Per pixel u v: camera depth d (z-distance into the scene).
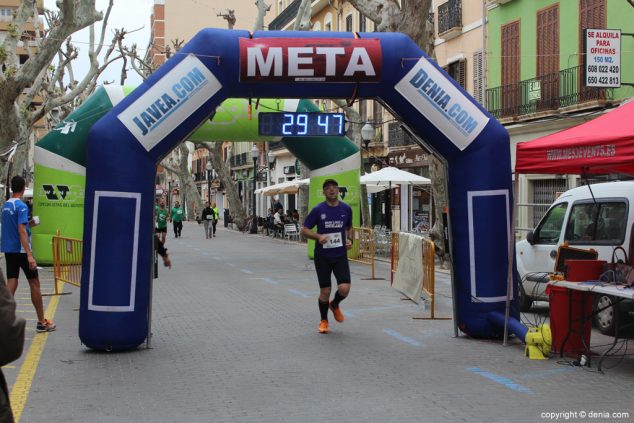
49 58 22.19
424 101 8.98
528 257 12.35
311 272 19.14
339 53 8.67
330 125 10.09
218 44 8.64
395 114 9.29
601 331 10.05
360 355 8.30
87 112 20.61
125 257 8.48
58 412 6.08
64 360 8.16
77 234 20.78
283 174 53.22
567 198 11.85
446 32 27.11
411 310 11.93
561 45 21.09
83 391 6.78
